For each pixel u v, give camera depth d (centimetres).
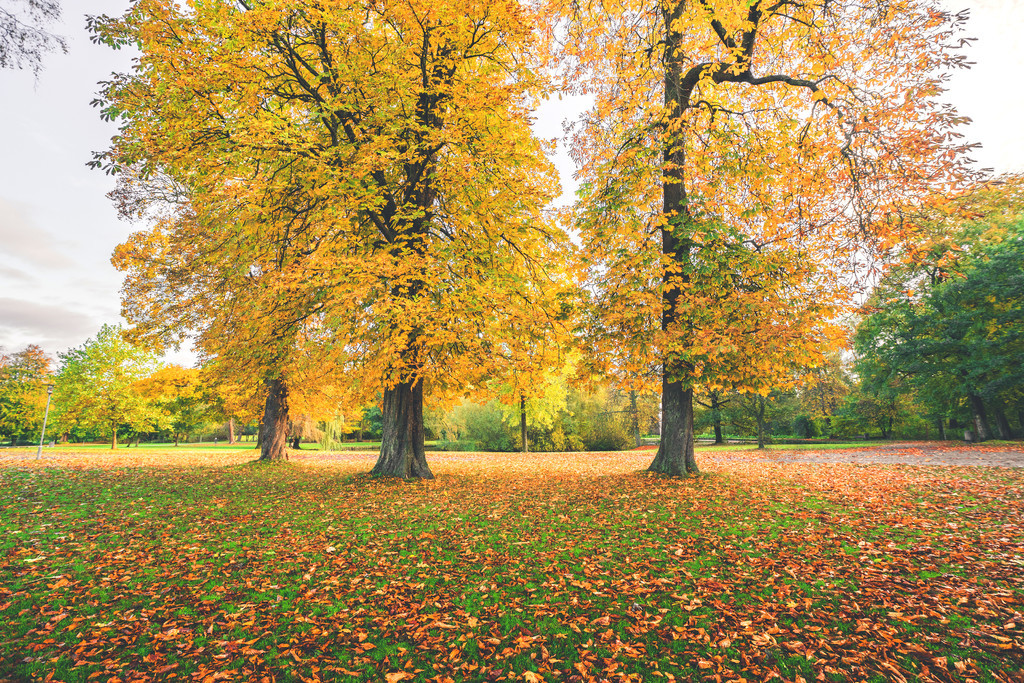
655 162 1188
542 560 589
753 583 496
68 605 442
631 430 3934
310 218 1028
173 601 457
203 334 1575
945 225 948
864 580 491
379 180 1159
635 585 500
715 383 1105
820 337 931
